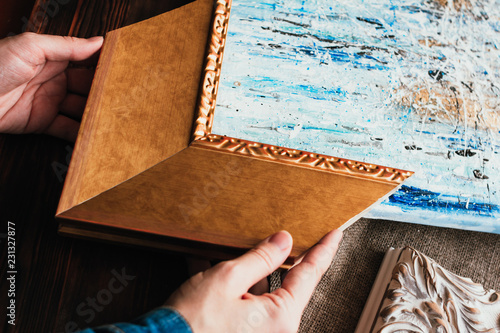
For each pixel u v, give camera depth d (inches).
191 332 13.2
